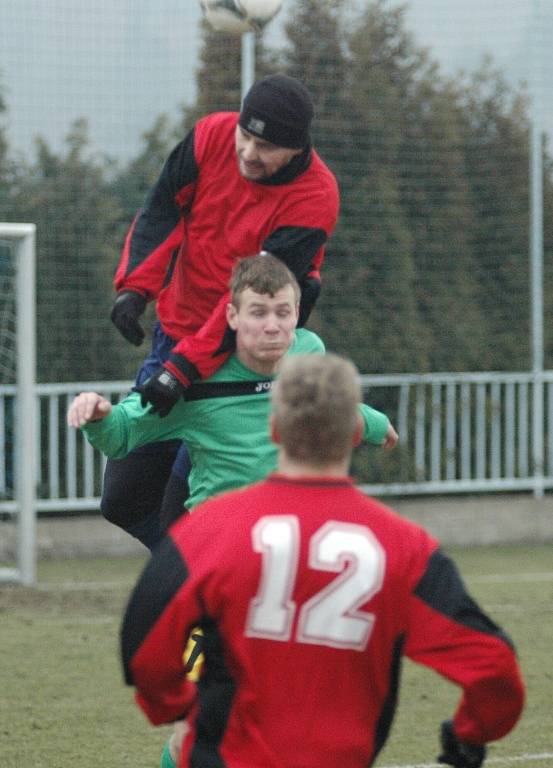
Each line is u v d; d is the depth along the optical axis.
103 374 39.34
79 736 20.98
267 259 13.63
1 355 37.94
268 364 13.72
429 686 24.88
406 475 41.62
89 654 27.02
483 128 42.06
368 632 9.87
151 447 16.89
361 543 9.89
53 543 39.56
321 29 40.19
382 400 41.50
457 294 42.12
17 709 22.64
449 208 41.84
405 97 41.25
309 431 9.92
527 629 30.02
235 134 16.08
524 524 43.28
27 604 32.34
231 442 13.85
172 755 13.67
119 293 16.67
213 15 21.95
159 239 16.55
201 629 10.25
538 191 41.72
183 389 13.71
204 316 16.56
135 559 39.66
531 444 43.28
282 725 9.77
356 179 40.91
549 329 43.66
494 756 20.06
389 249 41.22
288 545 9.80
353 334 41.00
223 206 16.12
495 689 9.88
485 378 42.31
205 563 9.80
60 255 38.59
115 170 38.69
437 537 42.38
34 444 34.50
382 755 20.11
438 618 9.90
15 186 37.97
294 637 9.77
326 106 40.47
